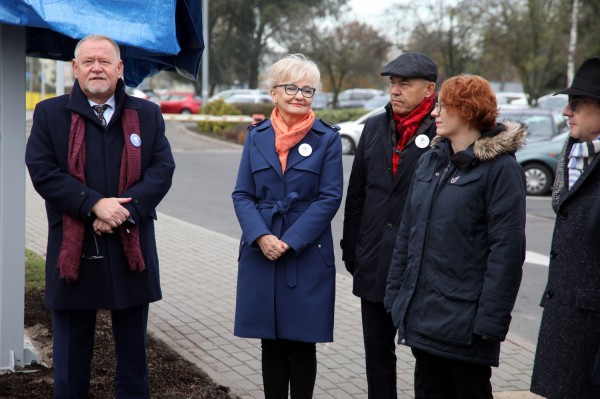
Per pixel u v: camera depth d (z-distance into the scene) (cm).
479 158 327
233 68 5725
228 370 502
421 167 350
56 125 385
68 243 380
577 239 318
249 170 408
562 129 1662
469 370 335
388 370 408
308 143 404
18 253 466
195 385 466
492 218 323
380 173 397
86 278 386
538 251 973
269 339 406
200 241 980
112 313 408
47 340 534
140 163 392
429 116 394
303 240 388
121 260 390
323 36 4306
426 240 337
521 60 3372
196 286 742
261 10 5462
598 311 311
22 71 456
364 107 3388
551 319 327
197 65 523
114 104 393
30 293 649
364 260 399
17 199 462
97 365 488
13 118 456
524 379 510
